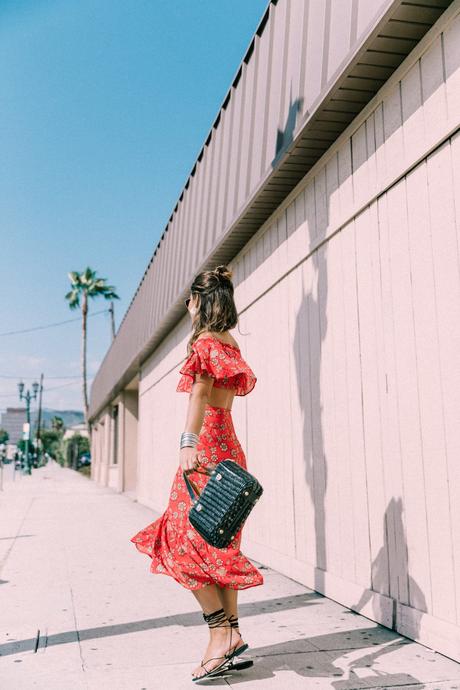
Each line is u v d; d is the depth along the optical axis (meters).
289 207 5.19
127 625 3.60
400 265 3.42
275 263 5.52
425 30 3.16
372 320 3.72
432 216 3.12
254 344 6.16
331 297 4.32
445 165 3.02
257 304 6.10
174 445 10.18
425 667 2.74
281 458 5.24
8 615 3.85
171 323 10.44
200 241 7.43
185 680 2.65
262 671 2.73
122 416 19.53
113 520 9.90
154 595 4.42
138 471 14.75
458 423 2.86
